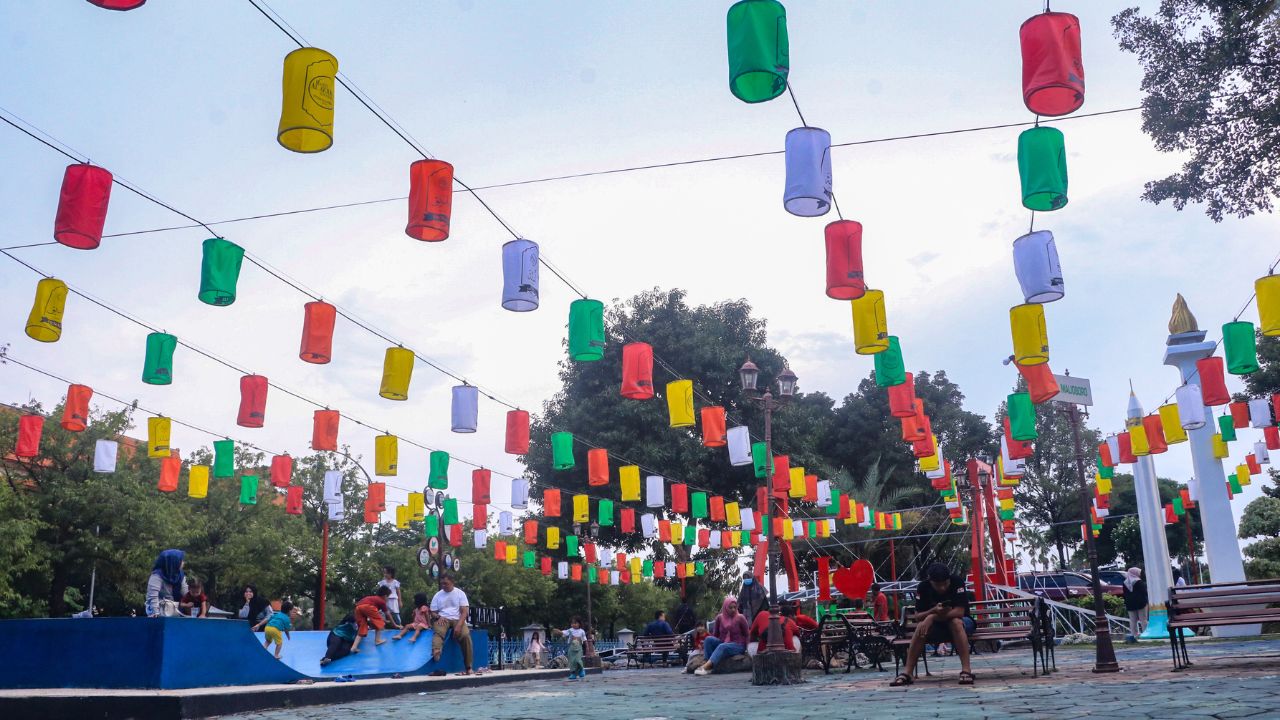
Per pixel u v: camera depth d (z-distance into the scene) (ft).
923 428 67.31
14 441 88.38
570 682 51.13
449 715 27.94
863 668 50.55
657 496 82.23
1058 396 39.96
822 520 91.81
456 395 47.57
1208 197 53.67
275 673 36.68
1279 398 57.52
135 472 96.48
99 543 88.58
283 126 23.25
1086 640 79.05
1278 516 103.50
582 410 111.45
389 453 57.62
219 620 34.04
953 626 33.37
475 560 136.56
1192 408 53.31
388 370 42.63
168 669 31.42
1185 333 71.05
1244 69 50.60
